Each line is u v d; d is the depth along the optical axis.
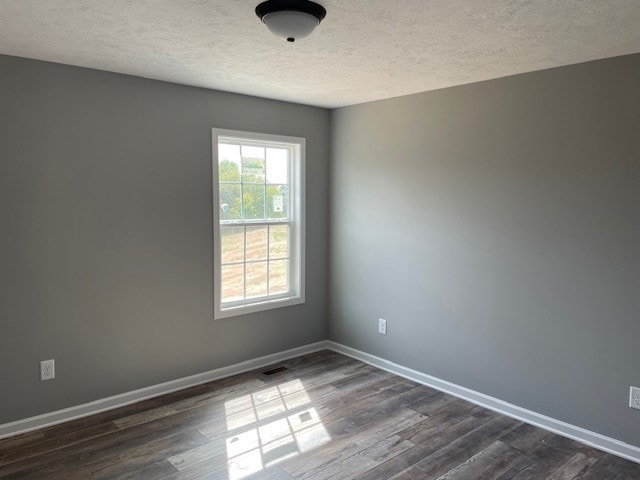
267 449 2.87
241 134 3.92
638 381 2.75
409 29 2.31
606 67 2.77
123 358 3.42
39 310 3.05
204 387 3.77
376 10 2.08
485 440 3.00
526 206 3.17
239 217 4.08
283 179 4.38
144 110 3.38
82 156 3.14
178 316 3.68
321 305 4.69
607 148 2.79
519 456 2.82
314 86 3.59
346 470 2.66
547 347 3.12
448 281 3.67
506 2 1.98
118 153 3.29
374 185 4.19
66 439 2.95
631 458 2.79
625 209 2.74
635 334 2.74
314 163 4.48
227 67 3.08
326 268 4.70
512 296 3.29
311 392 3.70
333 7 2.04
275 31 2.09
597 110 2.81
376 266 4.22
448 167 3.61
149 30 2.38
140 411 3.34
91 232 3.21
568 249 2.99
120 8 2.09
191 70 3.16
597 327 2.89
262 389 3.75
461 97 3.50
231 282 4.06
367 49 2.65
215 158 3.77
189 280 3.71
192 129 3.63
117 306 3.36
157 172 3.48
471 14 2.12
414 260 3.90
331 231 4.64
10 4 2.06
